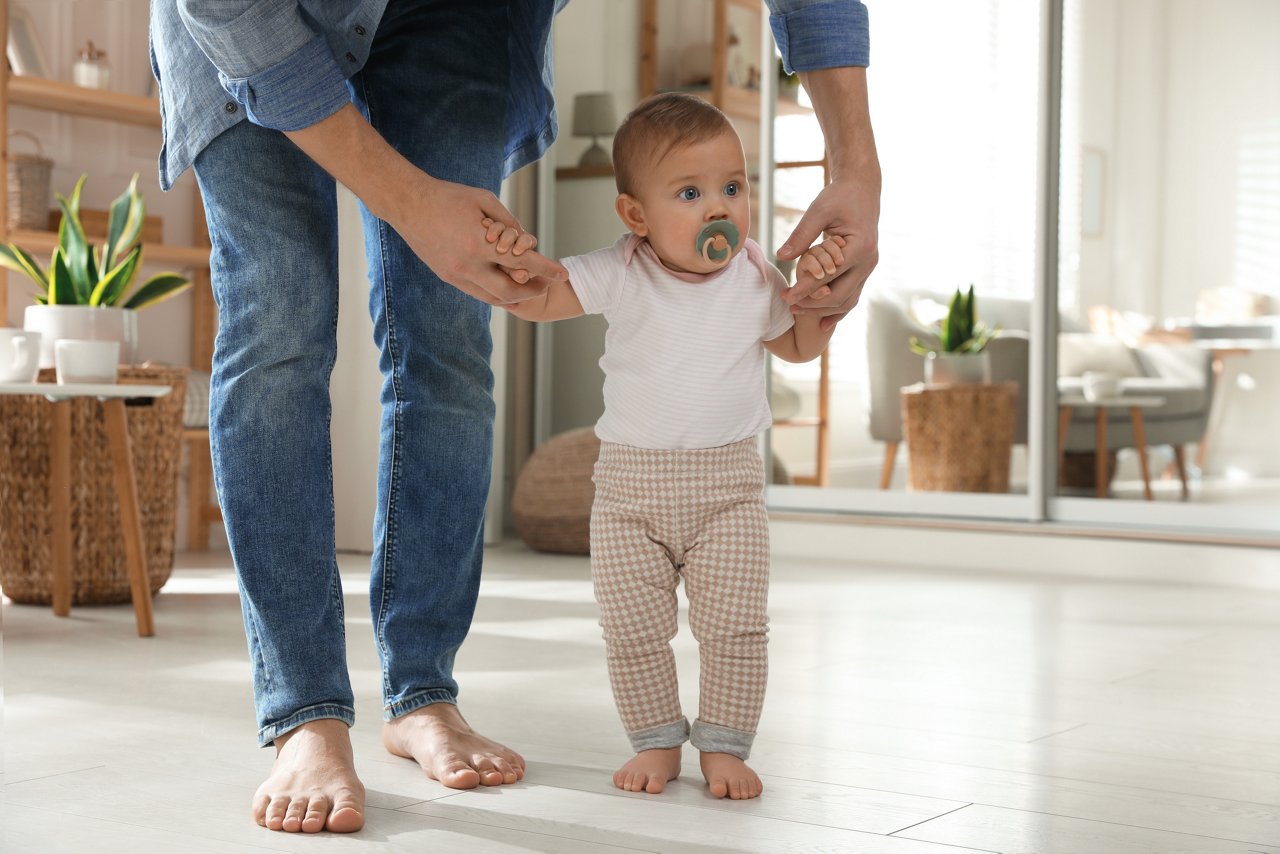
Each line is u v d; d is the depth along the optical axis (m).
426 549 1.46
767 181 4.69
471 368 1.47
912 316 4.54
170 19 1.34
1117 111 4.17
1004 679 2.11
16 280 3.82
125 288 2.91
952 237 4.47
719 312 1.38
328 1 1.25
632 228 1.40
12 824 1.20
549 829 1.20
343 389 4.24
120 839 1.15
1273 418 3.97
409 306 1.45
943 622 2.79
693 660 2.22
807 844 1.17
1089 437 4.19
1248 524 3.89
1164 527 4.02
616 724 1.71
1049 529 3.89
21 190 3.66
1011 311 4.40
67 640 2.43
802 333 1.43
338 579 1.36
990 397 4.40
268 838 1.16
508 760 1.40
